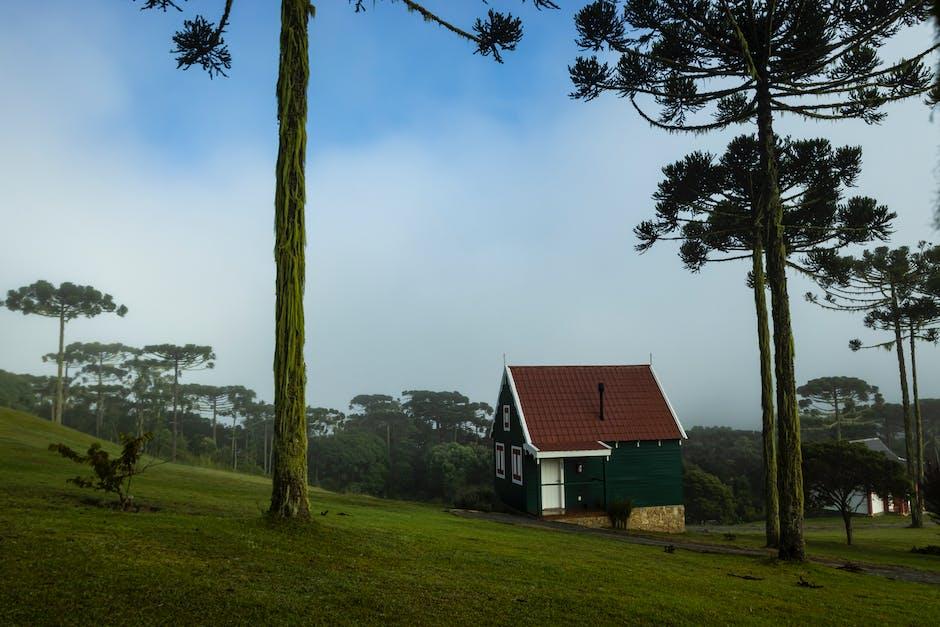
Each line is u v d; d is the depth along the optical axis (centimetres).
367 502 2322
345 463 7500
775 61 1562
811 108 1511
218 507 1332
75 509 1014
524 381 2762
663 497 2609
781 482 1459
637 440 2606
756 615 852
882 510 4581
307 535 966
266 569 762
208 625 570
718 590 1009
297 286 1049
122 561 712
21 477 1381
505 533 1595
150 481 1834
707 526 4116
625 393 2792
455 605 718
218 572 723
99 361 8256
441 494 6950
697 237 2219
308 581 736
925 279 3566
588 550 1383
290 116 1066
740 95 2095
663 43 1700
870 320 3778
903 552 2078
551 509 2502
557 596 812
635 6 1631
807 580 1226
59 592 596
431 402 9244
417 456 8200
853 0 1516
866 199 2050
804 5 1505
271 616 609
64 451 1080
